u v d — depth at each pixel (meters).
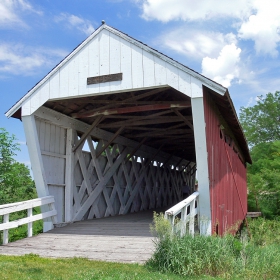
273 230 13.12
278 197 19.22
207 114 7.10
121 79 7.20
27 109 8.03
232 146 11.76
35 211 15.93
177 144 14.70
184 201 5.95
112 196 11.04
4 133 11.57
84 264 5.00
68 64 7.76
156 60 6.96
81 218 9.46
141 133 12.24
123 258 5.44
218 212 8.07
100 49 7.50
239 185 14.21
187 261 4.68
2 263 4.97
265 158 24.44
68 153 9.35
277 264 5.16
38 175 8.24
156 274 4.41
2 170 11.65
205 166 6.82
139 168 13.27
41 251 6.16
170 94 9.08
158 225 4.98
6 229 6.95
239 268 4.89
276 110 28.80
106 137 10.88
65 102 8.84
